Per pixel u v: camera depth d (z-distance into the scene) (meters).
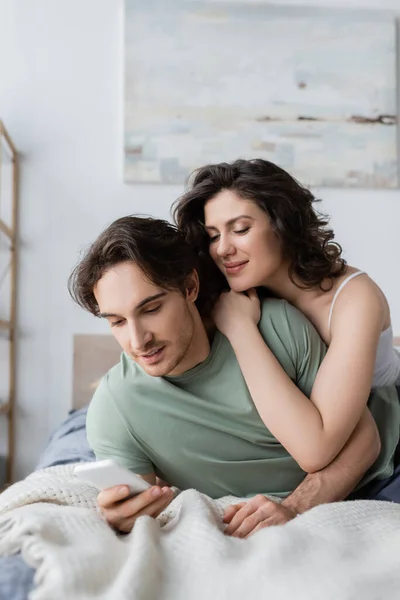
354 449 1.27
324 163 3.16
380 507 1.08
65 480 1.15
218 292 1.35
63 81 3.11
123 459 1.30
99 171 3.09
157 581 0.80
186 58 3.13
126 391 1.27
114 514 1.00
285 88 3.16
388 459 1.42
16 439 2.97
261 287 1.46
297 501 1.19
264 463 1.30
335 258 1.44
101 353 2.99
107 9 3.14
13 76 3.10
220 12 3.15
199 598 0.78
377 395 1.51
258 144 3.14
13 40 3.11
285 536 0.87
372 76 3.20
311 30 3.19
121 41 3.14
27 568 0.82
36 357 3.00
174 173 3.09
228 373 1.28
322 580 0.78
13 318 2.97
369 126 3.18
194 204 1.37
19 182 3.06
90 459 1.90
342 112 3.18
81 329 3.02
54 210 3.06
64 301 3.02
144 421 1.28
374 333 1.31
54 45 3.12
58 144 3.09
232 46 3.15
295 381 1.32
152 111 3.10
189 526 0.91
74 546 0.85
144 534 0.88
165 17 3.13
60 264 3.04
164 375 1.24
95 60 3.12
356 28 3.20
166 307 1.13
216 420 1.27
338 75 3.19
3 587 0.78
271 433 1.29
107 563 0.81
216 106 3.13
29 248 3.04
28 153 3.08
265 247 1.32
